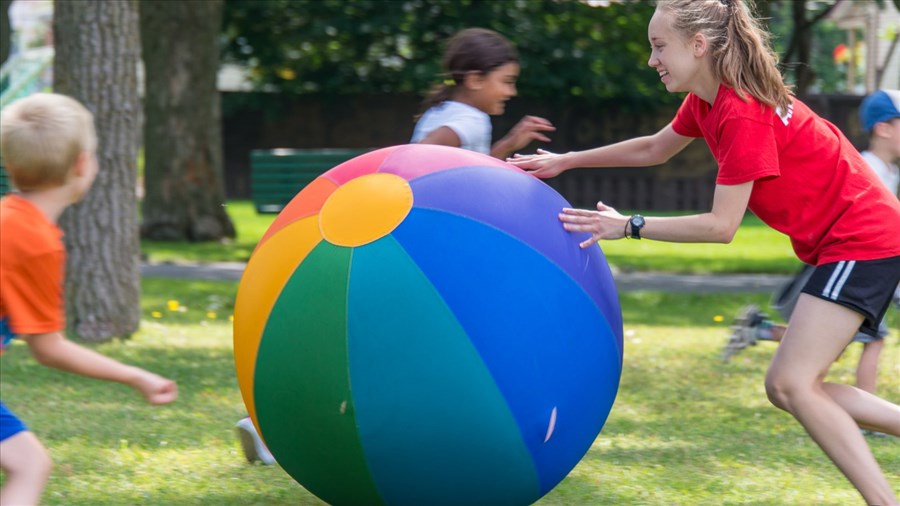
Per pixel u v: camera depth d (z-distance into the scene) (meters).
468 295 3.78
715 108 4.20
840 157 4.21
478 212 3.95
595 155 4.99
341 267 3.86
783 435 6.17
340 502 4.17
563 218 4.12
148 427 6.16
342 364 3.78
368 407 3.78
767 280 14.41
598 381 4.04
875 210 4.19
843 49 35.44
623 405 7.00
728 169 4.12
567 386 3.91
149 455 5.56
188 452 5.64
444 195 3.98
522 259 3.89
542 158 5.06
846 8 32.69
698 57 4.18
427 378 3.74
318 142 26.52
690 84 4.25
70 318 8.99
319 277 3.88
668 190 25.27
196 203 17.64
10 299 3.43
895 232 4.20
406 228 3.89
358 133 26.42
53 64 8.84
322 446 3.91
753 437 6.12
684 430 6.29
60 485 4.97
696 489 5.04
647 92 25.14
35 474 3.48
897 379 7.82
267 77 26.27
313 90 26.19
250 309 4.06
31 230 3.46
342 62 25.86
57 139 3.55
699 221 4.13
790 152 4.17
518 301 3.82
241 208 24.52
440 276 3.79
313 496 4.90
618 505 4.78
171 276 13.75
